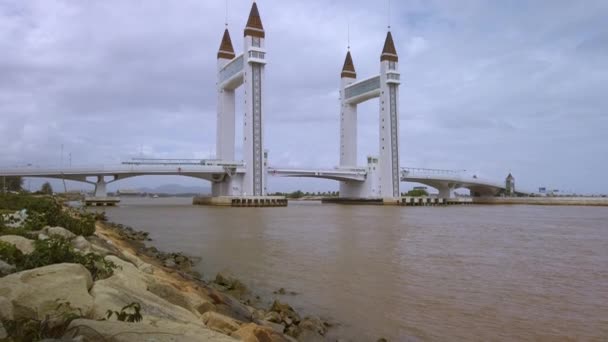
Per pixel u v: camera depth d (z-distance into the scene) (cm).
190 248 2898
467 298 1552
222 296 1289
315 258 2455
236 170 10500
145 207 9706
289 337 998
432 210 9644
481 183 15175
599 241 3450
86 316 665
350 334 1168
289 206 11138
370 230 4256
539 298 1557
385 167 12194
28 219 1797
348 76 13588
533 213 8688
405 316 1331
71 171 9094
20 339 569
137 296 818
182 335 617
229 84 11656
